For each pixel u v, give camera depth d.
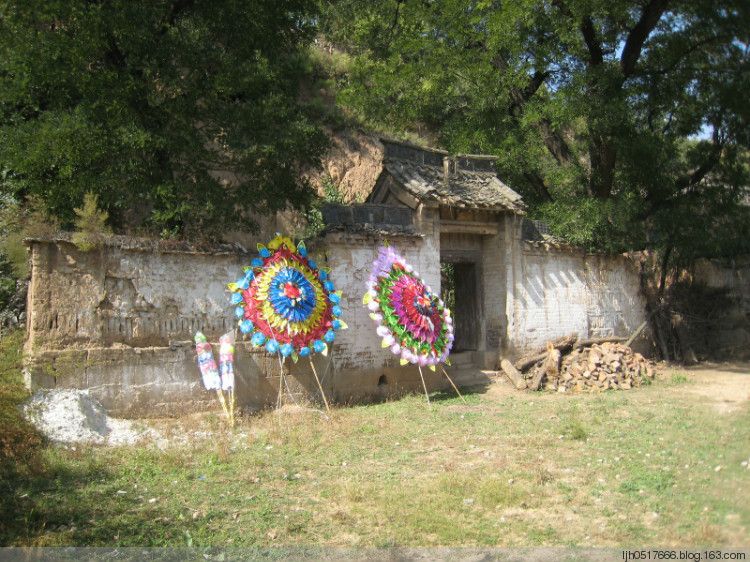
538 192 21.39
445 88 20.30
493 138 19.25
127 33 10.66
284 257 12.27
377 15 22.28
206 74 11.70
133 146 10.71
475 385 15.45
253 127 11.64
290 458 8.73
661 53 16.67
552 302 17.62
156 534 5.90
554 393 14.76
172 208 11.22
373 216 14.24
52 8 10.23
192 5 12.02
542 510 6.54
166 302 10.87
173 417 10.62
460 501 6.84
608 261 19.45
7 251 10.98
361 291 13.71
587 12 16.88
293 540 5.83
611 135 18.05
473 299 16.95
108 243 10.20
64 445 8.48
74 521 6.15
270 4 12.20
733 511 3.21
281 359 11.97
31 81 10.86
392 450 9.21
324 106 25.23
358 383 13.48
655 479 7.28
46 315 9.61
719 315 14.99
